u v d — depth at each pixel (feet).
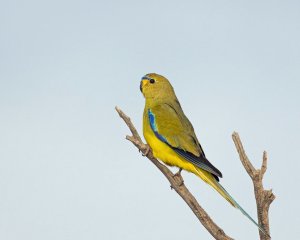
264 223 31.68
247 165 32.27
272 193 31.48
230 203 39.55
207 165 42.73
